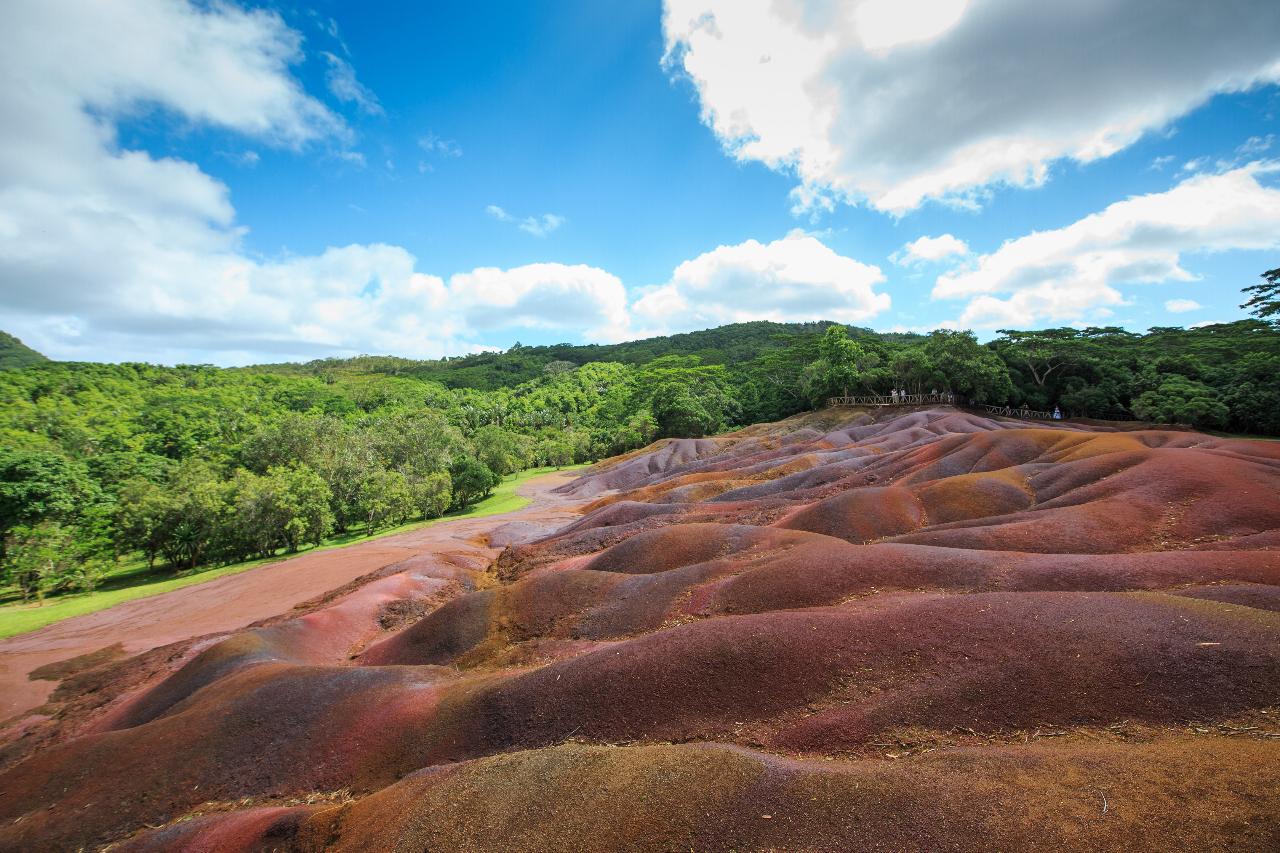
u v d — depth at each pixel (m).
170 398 114.75
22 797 14.63
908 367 82.56
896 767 10.11
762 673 14.30
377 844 10.51
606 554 30.94
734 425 115.31
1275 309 70.88
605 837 9.62
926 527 28.19
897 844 8.54
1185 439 37.25
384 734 15.34
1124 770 9.09
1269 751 9.12
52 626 34.50
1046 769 9.41
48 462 47.03
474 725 14.84
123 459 62.09
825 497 39.00
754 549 26.58
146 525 48.62
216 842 11.96
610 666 15.42
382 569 37.84
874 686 13.32
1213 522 22.11
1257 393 59.88
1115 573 17.95
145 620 34.62
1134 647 12.45
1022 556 19.88
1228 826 7.73
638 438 104.81
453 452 86.50
